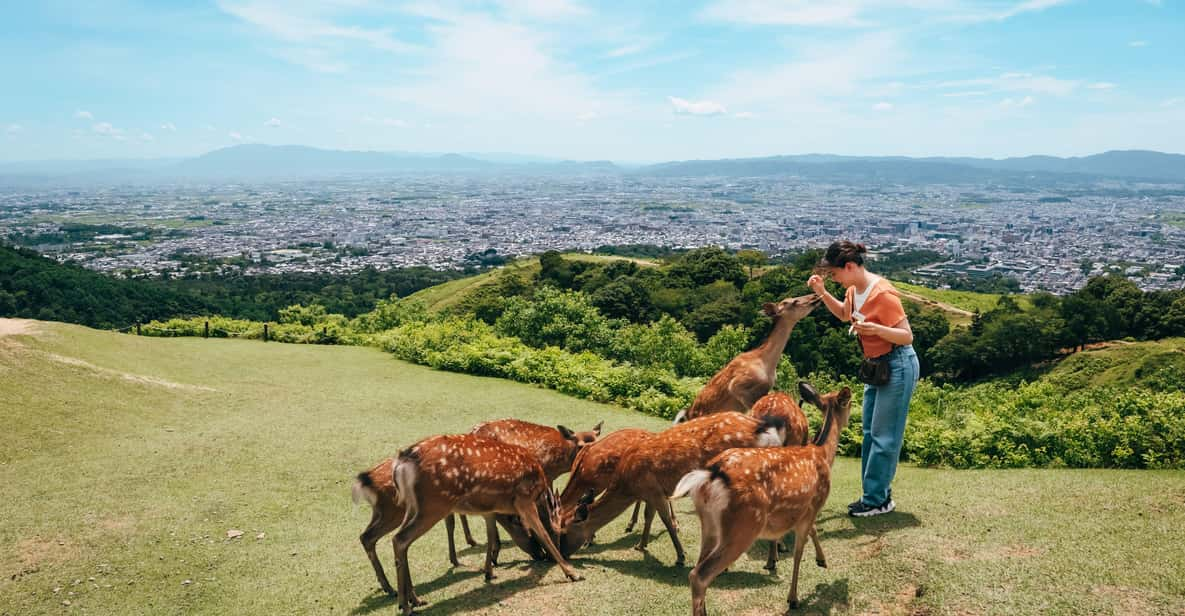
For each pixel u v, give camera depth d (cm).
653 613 470
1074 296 4547
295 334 2228
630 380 1352
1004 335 4300
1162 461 733
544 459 677
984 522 559
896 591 467
